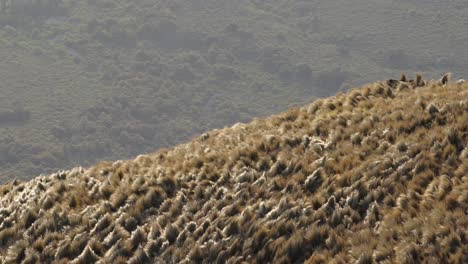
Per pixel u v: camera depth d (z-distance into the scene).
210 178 55.12
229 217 48.16
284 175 53.25
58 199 55.12
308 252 42.62
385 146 53.25
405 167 48.25
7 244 50.09
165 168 57.75
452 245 37.81
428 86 67.06
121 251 46.94
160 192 53.88
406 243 39.16
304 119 65.06
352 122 60.34
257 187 51.84
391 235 40.50
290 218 46.31
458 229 38.31
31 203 54.78
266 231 45.00
